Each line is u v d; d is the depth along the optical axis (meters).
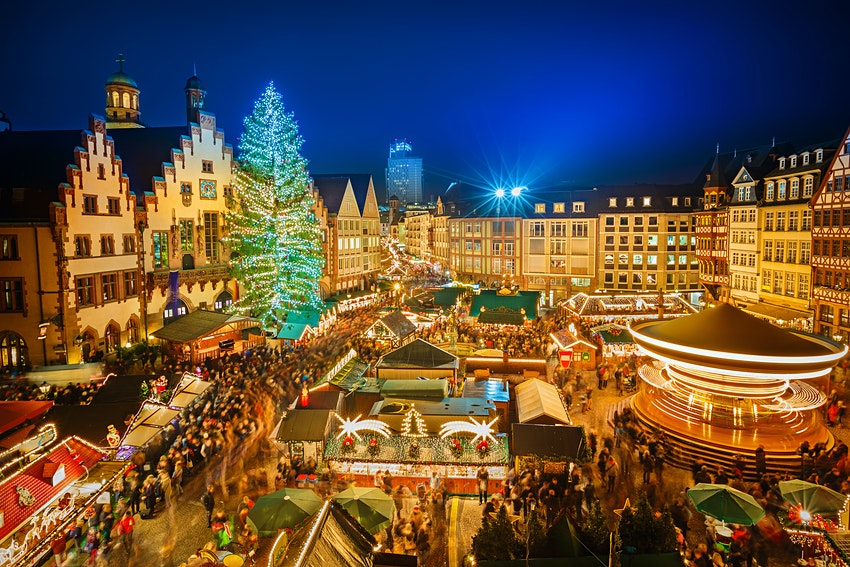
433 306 64.06
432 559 19.66
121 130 57.81
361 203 88.00
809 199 49.19
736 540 18.52
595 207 79.94
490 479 24.28
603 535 16.09
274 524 18.05
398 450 25.30
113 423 26.28
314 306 61.12
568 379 38.88
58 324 40.91
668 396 32.12
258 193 57.53
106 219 45.22
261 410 32.62
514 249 83.69
